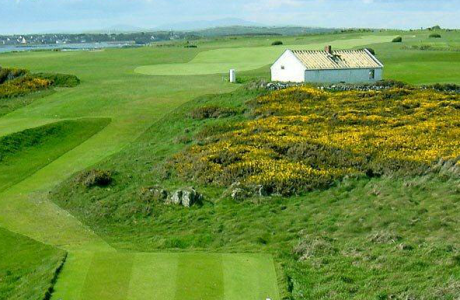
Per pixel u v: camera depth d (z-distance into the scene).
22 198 33.84
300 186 32.50
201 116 48.62
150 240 26.25
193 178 34.84
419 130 40.19
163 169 36.94
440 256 21.17
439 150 35.75
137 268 20.14
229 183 33.38
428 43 130.38
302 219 28.05
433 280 19.17
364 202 29.69
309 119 44.06
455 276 19.25
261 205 30.25
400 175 33.16
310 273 20.78
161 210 30.61
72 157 42.53
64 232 28.02
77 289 18.48
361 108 46.81
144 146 43.59
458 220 25.27
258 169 34.47
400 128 41.03
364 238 24.58
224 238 26.12
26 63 105.00
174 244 25.25
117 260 20.97
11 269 22.27
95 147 44.84
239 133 41.88
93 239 26.75
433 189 30.22
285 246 24.39
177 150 41.19
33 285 19.48
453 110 45.47
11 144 44.16
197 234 26.66
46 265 21.45
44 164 41.25
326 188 32.62
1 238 26.62
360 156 36.09
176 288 18.34
